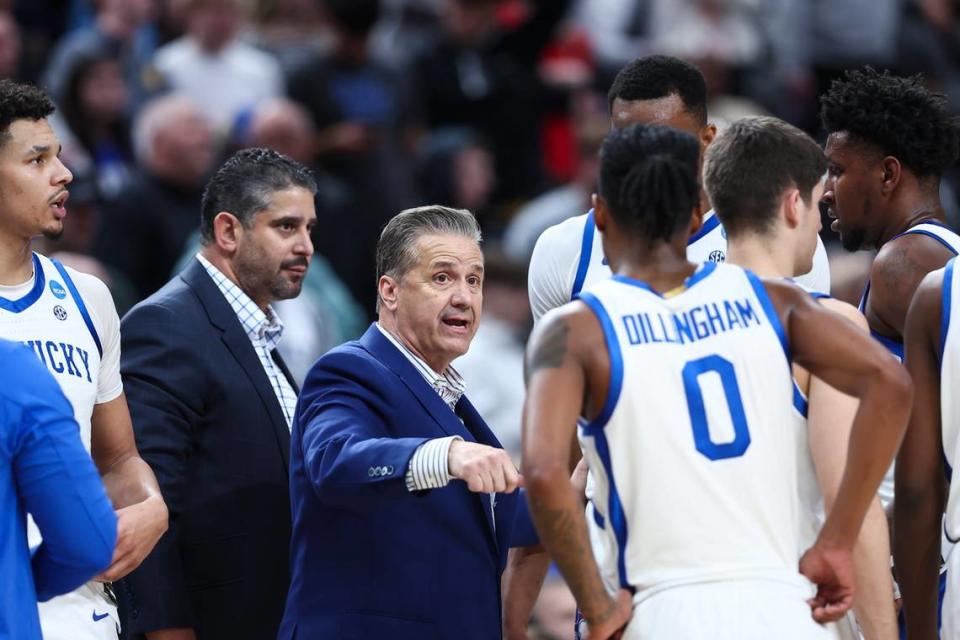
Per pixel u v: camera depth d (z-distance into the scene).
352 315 23.16
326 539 11.95
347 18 26.78
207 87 26.62
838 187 12.95
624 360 9.73
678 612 9.62
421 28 31.00
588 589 9.64
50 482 10.03
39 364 10.25
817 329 9.91
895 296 12.52
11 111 11.70
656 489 9.73
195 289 13.81
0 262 11.85
